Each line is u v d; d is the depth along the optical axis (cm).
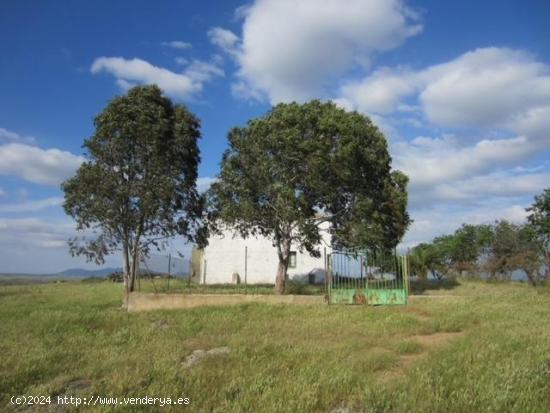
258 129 2458
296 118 2441
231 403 709
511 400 693
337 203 2683
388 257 2053
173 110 2547
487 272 4062
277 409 677
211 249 4438
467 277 4331
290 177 2483
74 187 2284
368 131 2614
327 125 2419
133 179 2383
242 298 2072
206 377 849
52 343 1236
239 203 2534
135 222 2370
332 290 2048
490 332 1230
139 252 2436
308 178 2430
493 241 4056
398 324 1430
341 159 2398
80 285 3994
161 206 2422
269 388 768
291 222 2536
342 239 2586
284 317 1642
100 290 3244
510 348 1019
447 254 4862
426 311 1720
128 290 2386
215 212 2641
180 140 2455
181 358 1033
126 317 1675
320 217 2723
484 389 731
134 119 2347
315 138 2445
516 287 3144
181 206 2525
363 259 2064
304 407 686
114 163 2352
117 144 2312
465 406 676
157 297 2070
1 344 1215
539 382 779
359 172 2566
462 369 856
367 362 932
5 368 973
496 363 875
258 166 2484
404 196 2744
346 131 2439
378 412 677
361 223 2581
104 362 989
